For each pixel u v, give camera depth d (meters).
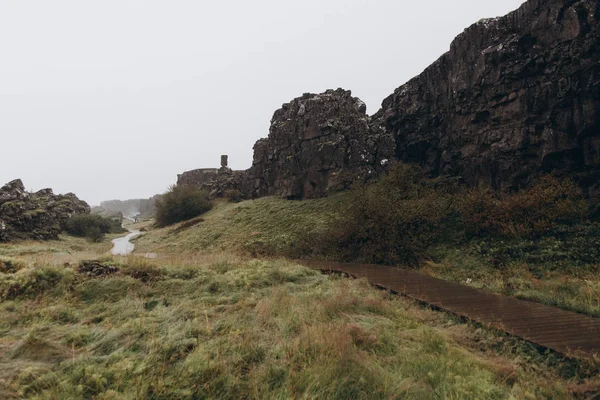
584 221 11.02
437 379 4.05
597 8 12.41
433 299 7.81
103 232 43.88
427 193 16.66
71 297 7.54
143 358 4.34
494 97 16.02
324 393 3.67
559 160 13.34
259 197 34.34
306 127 27.48
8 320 6.07
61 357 4.35
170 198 42.53
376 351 4.80
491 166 15.95
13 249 21.02
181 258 12.77
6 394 3.37
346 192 22.20
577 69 12.86
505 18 16.38
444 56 19.72
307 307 6.88
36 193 43.03
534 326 5.89
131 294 7.73
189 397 3.58
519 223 11.99
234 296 7.84
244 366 4.30
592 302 7.36
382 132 23.66
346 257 15.25
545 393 4.00
